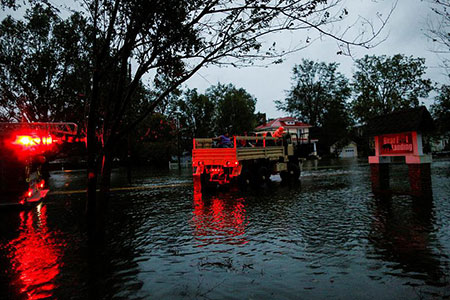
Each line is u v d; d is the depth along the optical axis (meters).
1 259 4.81
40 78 19.27
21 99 19.39
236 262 4.23
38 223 7.55
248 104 40.22
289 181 15.03
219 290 3.34
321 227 5.87
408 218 6.10
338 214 6.93
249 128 39.59
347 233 5.35
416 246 4.45
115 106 7.36
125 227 6.71
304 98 49.88
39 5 6.11
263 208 8.18
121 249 5.09
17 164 9.75
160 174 25.70
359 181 13.70
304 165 29.59
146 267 4.19
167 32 5.96
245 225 6.38
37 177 12.74
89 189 6.90
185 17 6.00
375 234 5.17
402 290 3.16
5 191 9.50
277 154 14.70
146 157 45.47
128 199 11.16
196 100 36.09
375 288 3.23
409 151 8.55
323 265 3.96
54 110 20.39
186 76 6.31
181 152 41.53
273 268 3.94
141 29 6.12
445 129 34.22
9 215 8.79
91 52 7.25
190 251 4.83
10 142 9.57
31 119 19.92
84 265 4.38
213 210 8.27
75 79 18.86
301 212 7.40
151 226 6.71
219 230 6.07
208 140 13.73
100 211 7.59
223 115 38.56
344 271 3.72
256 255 4.49
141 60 6.39
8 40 18.67
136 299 3.23
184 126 35.44
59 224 7.32
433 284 3.26
